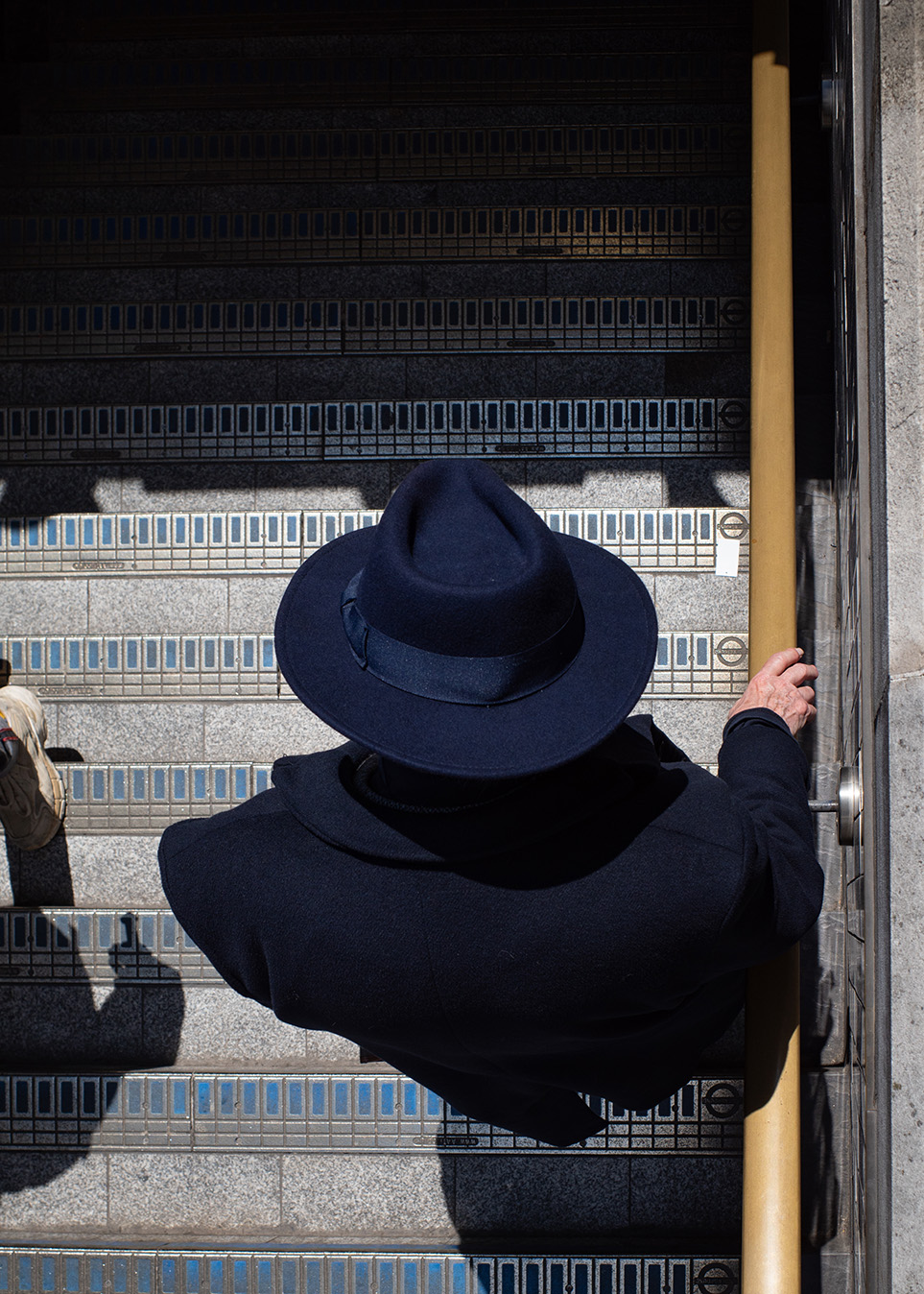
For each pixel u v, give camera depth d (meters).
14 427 2.82
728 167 2.88
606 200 2.87
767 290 1.87
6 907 2.42
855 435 1.57
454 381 2.79
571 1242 2.15
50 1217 2.27
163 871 1.14
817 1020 2.15
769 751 1.24
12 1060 2.38
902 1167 1.00
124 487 2.79
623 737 1.26
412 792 1.02
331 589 1.12
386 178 2.99
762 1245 1.35
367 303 2.81
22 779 2.35
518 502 1.02
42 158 3.10
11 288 2.94
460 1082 1.37
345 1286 2.15
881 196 1.07
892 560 1.05
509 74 3.02
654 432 2.70
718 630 2.54
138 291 2.90
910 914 1.01
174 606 2.67
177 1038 2.36
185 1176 2.25
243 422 2.79
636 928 0.98
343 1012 1.06
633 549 2.59
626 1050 1.28
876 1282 1.15
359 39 3.07
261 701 2.55
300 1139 2.24
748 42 2.96
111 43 3.14
